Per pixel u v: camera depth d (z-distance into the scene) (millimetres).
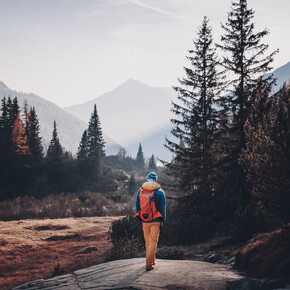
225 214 15422
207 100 18375
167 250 9242
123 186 64688
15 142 55562
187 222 13836
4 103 61438
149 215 4938
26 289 4520
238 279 4742
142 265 5418
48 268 11844
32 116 65125
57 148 64750
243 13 17312
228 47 17469
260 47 16750
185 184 18781
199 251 11180
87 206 36688
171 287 4254
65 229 20844
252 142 7215
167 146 19297
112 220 26062
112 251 12555
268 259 5578
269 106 7293
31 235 18312
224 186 16828
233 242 11656
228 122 17766
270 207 6828
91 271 5172
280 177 6129
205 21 19500
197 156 18438
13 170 51656
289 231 6059
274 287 4582
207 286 4336
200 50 19250
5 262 12641
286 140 6082
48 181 55531
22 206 35844
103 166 75688
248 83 16828
